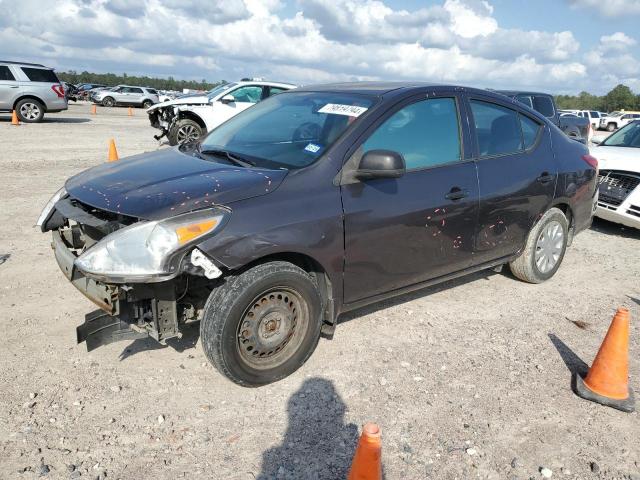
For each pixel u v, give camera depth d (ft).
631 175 23.29
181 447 9.35
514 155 15.55
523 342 13.71
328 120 12.76
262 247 10.30
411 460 9.30
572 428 10.41
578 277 18.78
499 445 9.80
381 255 12.39
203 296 11.33
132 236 9.61
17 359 11.71
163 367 11.73
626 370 11.25
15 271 16.55
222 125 15.49
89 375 11.28
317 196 11.23
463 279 17.88
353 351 12.78
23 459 8.86
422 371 12.08
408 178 12.80
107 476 8.62
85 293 10.75
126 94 133.69
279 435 9.77
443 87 14.29
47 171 32.50
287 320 11.13
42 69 61.77
